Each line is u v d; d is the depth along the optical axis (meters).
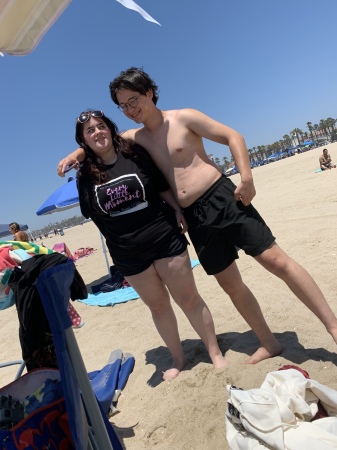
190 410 2.68
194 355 3.51
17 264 2.02
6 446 1.65
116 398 3.23
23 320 1.99
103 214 2.96
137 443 2.59
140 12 1.89
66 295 1.64
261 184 21.64
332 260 4.98
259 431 1.95
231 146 2.81
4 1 1.92
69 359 1.61
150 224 2.96
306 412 2.02
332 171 15.97
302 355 2.95
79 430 1.59
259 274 5.30
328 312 2.70
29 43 2.29
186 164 2.91
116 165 2.92
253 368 2.89
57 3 2.06
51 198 7.66
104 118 2.89
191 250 8.85
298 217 8.55
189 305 3.15
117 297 6.55
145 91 2.81
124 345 4.44
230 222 2.79
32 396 2.00
